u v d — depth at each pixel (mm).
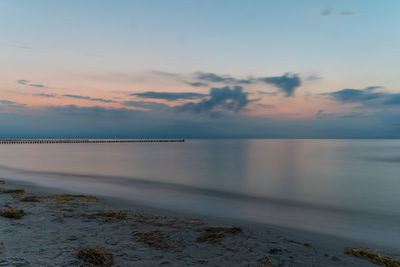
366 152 85562
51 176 27406
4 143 151750
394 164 44969
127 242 7453
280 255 7016
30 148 100562
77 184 22359
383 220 13297
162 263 6113
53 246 6746
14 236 7383
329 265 6609
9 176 26969
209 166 39656
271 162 47000
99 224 9242
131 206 13867
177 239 7898
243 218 12789
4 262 5523
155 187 22047
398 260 7461
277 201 17594
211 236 8328
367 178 29078
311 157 61000
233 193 20141
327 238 10148
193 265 6105
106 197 16734
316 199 18469
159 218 10625
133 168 36562
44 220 9359
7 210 9781
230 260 6512
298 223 12352
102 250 6176
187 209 14305
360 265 6871
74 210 11172
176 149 101375
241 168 37656
